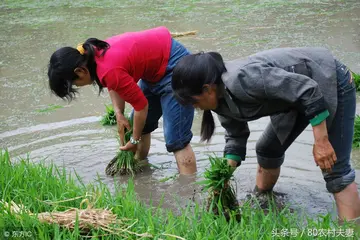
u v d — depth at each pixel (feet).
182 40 37.42
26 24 45.70
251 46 35.06
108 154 22.80
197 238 13.83
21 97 29.81
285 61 14.52
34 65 34.86
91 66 17.98
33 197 16.56
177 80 14.06
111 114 25.88
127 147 20.70
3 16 49.62
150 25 42.09
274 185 19.07
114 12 47.91
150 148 23.40
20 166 18.80
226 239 14.02
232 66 14.28
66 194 16.79
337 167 15.79
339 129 15.34
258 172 18.60
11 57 36.81
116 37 18.84
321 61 14.82
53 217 14.90
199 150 22.58
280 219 15.34
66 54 17.61
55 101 29.04
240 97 14.08
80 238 14.49
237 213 16.20
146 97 20.86
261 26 39.83
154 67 19.19
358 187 18.44
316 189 18.90
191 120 20.13
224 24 41.16
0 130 25.71
